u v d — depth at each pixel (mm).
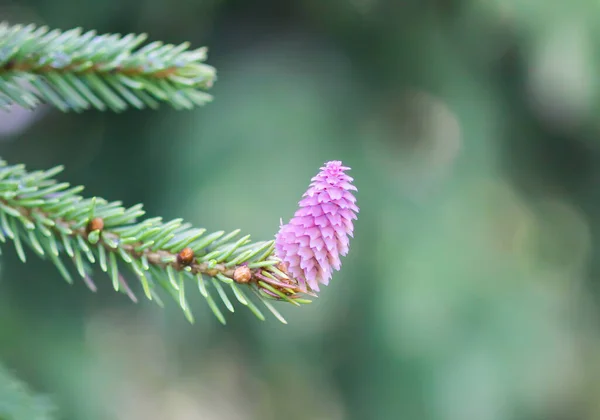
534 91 2258
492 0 2045
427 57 2156
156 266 690
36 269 1989
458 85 2162
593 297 2414
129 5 2047
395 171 2086
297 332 2092
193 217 1861
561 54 2043
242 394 2521
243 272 678
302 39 2191
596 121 2236
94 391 1739
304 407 2473
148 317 2305
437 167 2150
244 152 1899
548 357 2018
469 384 1923
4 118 2117
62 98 731
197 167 1914
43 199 697
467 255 2021
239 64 2117
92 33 735
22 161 2186
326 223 661
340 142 2014
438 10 2158
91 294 2113
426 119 2188
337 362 2082
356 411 2066
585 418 2260
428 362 1927
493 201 2127
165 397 2479
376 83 2174
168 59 741
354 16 2150
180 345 2338
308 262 667
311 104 2016
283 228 668
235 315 2172
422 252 1983
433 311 1932
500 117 2234
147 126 2123
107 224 695
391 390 1975
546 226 2322
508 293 2043
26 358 1754
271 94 2023
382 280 1965
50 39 727
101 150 2207
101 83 735
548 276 2189
